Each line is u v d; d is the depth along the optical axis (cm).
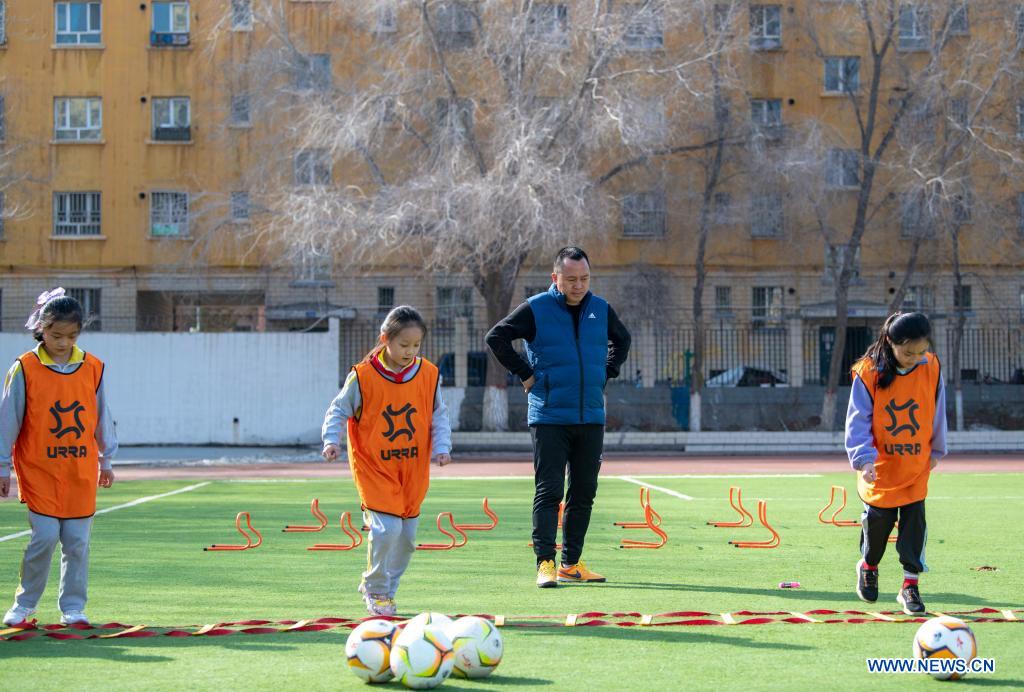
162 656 573
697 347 3341
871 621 660
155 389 3200
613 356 872
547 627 643
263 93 3362
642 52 3197
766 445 3092
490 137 3102
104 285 4350
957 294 3475
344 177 3538
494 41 3078
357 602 745
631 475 2158
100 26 4366
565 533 841
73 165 4353
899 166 3312
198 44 4322
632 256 4259
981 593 770
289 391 3200
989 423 3441
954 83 3281
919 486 695
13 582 835
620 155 3288
